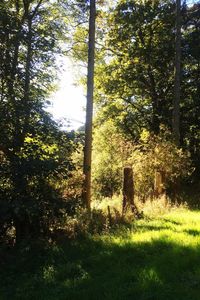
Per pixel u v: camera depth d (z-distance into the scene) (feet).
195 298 21.21
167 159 68.85
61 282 26.73
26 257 33.37
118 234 36.37
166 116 100.73
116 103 110.93
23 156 36.32
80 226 40.27
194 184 89.56
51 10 76.02
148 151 73.46
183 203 60.18
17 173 34.91
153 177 69.72
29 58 43.34
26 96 40.37
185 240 31.78
